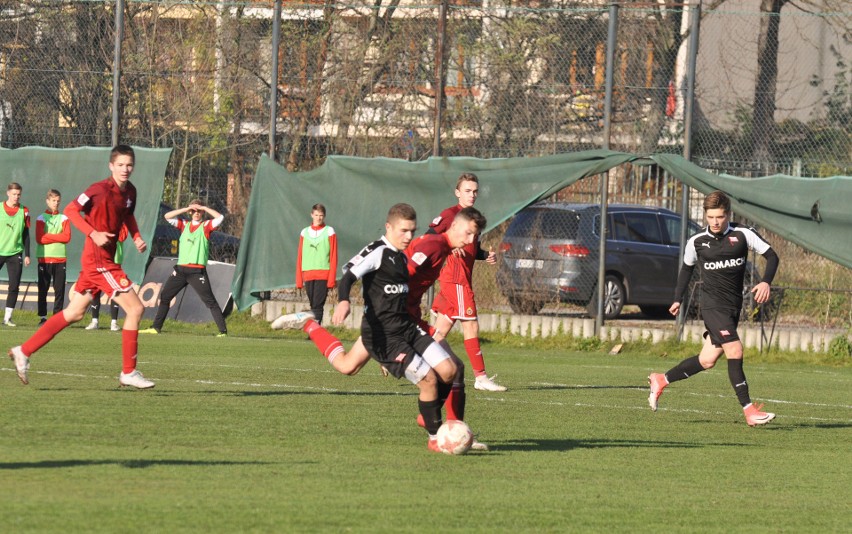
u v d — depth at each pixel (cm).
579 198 4909
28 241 4881
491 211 4750
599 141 4834
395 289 2070
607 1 5538
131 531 1389
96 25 5259
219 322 4806
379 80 5000
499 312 4988
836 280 4697
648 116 4819
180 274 4784
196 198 5231
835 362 4597
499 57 4856
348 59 5028
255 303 5025
